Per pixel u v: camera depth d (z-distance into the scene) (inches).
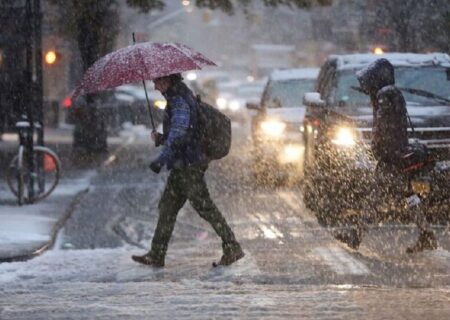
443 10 2139.5
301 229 1243.2
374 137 1033.5
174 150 936.9
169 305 750.5
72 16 2177.7
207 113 960.3
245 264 979.3
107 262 1012.5
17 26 2399.1
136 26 4594.0
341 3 2837.1
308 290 828.0
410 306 743.1
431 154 1043.9
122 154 2554.1
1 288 860.0
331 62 1476.4
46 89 3878.0
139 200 1644.9
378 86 1031.0
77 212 1503.4
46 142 2933.1
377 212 1079.6
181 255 1053.8
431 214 1250.0
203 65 1018.1
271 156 1824.6
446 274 917.2
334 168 1237.1
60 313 722.2
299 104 1918.1
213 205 970.1
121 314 715.4
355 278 904.9
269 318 695.7
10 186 1528.1
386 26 2300.7
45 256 1067.9
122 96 3425.2
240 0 2063.2
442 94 1382.9
